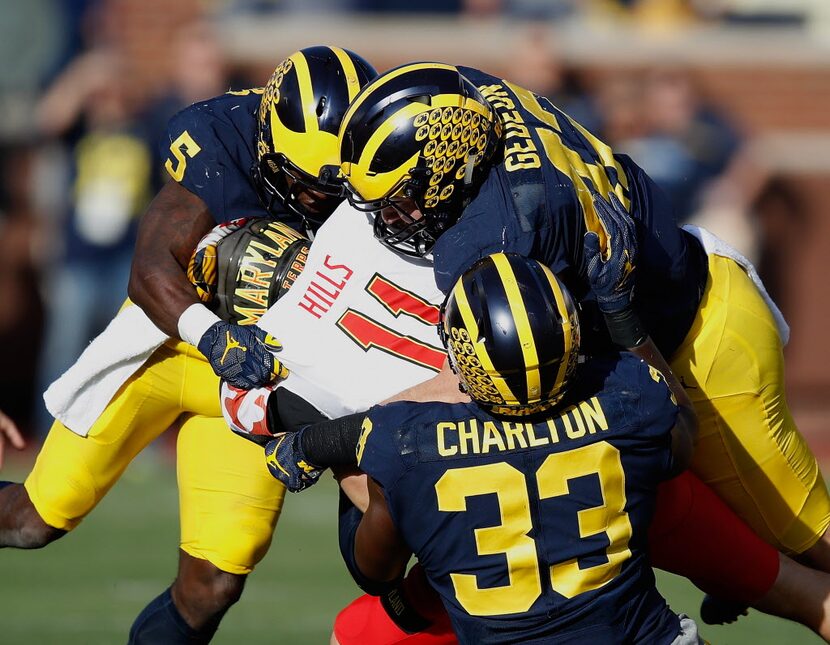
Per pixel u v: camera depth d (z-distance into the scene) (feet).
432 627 50.57
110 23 126.72
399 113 44.29
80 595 70.79
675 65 127.54
